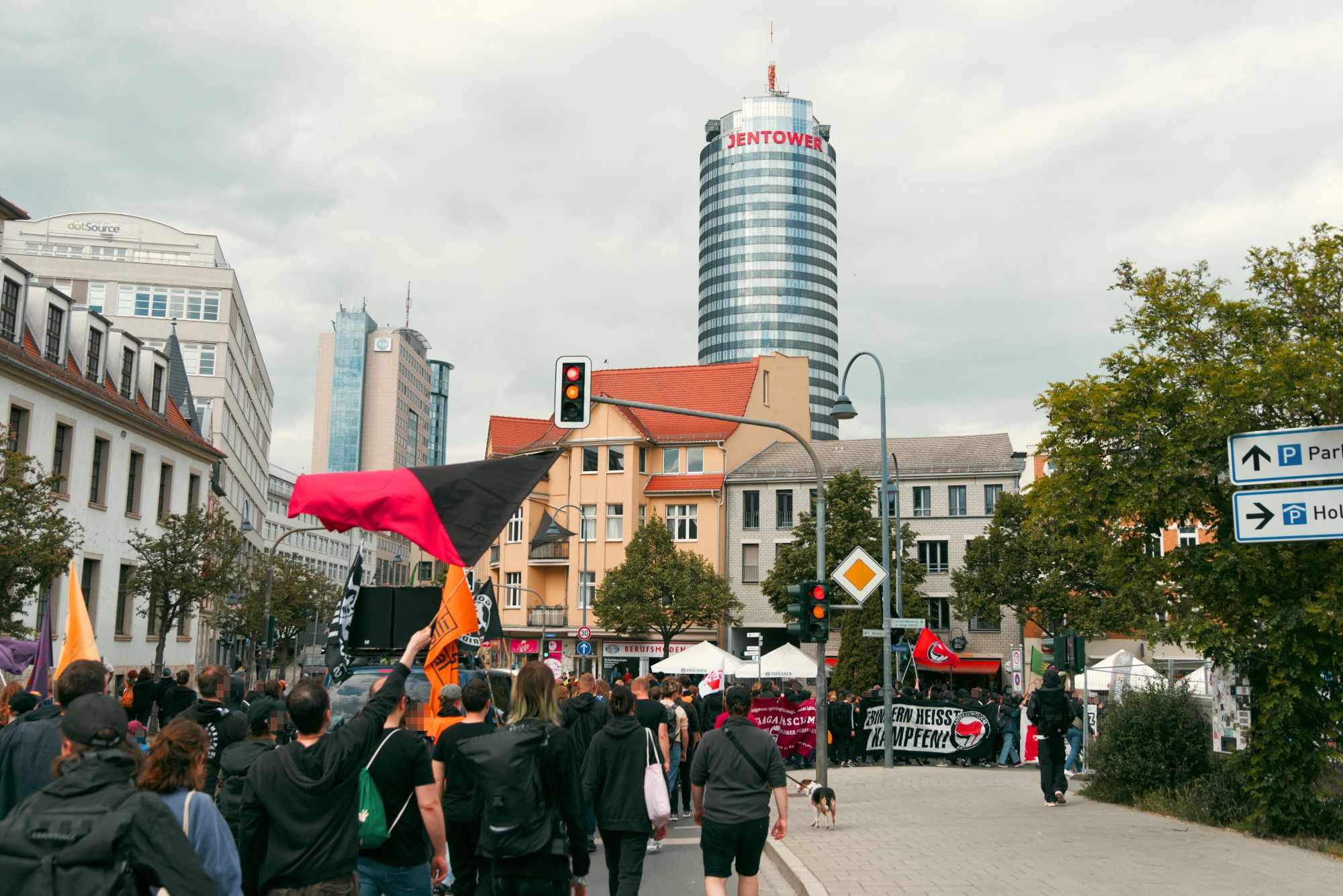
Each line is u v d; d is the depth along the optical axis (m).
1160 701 17.27
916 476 56.94
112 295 79.56
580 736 10.55
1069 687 30.36
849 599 45.91
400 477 10.88
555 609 58.28
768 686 23.73
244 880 5.44
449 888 9.94
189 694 14.02
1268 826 13.42
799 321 169.88
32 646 18.56
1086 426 14.56
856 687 42.72
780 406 65.12
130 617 39.59
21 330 32.31
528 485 11.02
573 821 6.52
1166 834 13.77
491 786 6.38
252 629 55.19
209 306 79.25
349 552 169.50
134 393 40.59
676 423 60.91
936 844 13.00
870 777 23.39
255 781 5.46
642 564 51.50
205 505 47.12
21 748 6.49
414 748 6.63
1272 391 13.33
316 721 5.64
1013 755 27.25
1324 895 9.72
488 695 8.07
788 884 11.42
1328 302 14.47
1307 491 9.65
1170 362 14.46
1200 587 14.15
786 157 173.38
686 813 17.38
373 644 14.34
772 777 8.43
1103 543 15.05
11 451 24.12
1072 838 13.45
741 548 58.81
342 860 5.50
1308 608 12.89
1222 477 13.98
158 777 4.61
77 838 3.76
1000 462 56.38
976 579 46.88
